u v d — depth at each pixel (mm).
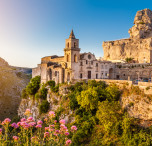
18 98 118625
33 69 93562
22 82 147250
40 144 16766
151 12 121438
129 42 112312
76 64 70188
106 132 40281
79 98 49812
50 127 17609
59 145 16703
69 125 46969
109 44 122375
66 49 69562
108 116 40938
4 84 127562
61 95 58969
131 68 80375
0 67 168750
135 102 42125
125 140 36375
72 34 71125
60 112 53906
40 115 63625
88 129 42812
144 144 33406
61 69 66500
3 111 100000
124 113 41844
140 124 39250
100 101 48156
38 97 70438
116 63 86562
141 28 114625
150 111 39156
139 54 105188
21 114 80812
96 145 38000
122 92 46625
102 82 53469
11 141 16781
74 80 60781
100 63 80000
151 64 78250
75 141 39781
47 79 74438
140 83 43531
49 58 88688
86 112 48531
